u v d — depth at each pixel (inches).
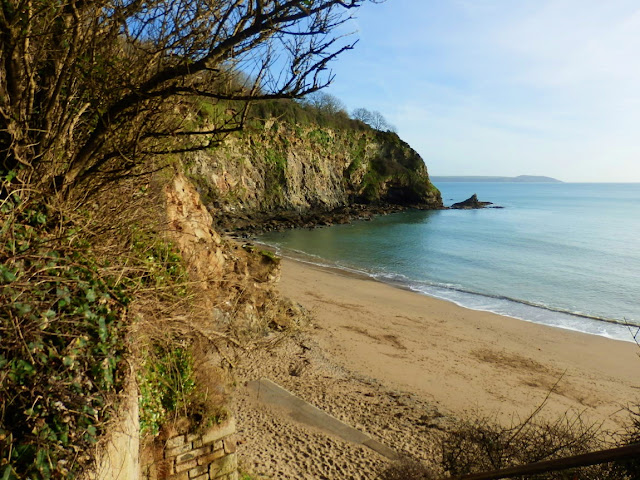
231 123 145.6
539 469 89.5
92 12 144.0
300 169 2672.2
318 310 863.1
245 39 135.2
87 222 172.2
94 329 131.5
